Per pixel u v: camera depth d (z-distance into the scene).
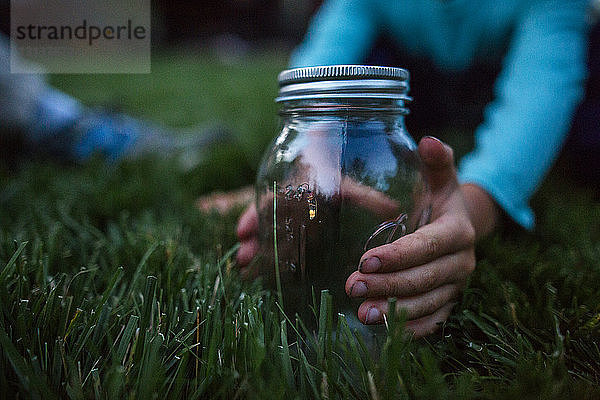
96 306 0.30
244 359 0.24
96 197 0.56
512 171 0.43
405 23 0.69
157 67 3.28
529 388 0.23
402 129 0.33
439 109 0.78
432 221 0.33
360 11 0.69
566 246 0.46
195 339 0.28
